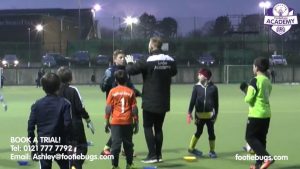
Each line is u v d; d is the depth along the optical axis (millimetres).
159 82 8375
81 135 7203
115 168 7781
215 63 44844
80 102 7191
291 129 12477
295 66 43469
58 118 6156
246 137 7742
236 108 18281
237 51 45125
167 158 9000
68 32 65500
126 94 7770
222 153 9430
